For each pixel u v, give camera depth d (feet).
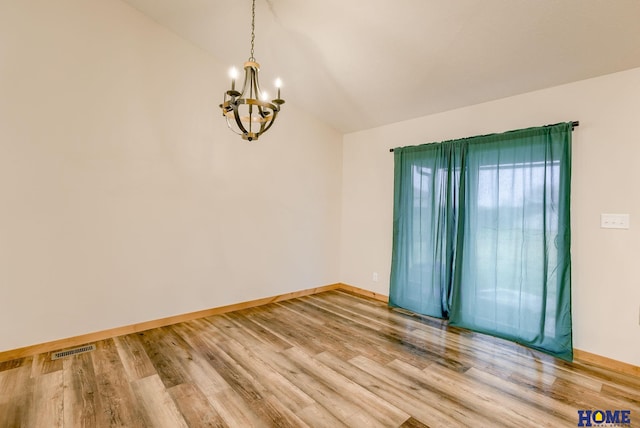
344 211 16.10
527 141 9.49
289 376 7.75
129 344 9.32
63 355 8.59
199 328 10.64
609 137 8.34
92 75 9.35
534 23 7.35
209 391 7.07
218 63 11.82
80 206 9.20
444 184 11.62
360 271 15.25
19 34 8.30
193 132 11.30
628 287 8.10
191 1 9.30
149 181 10.40
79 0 9.11
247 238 12.78
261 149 13.07
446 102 11.32
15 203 8.29
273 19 9.45
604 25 7.00
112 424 6.02
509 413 6.52
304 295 14.80
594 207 8.57
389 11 8.04
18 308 8.38
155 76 10.46
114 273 9.80
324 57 10.54
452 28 8.07
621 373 8.09
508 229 9.89
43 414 6.25
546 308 9.13
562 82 9.04
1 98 8.08
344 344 9.61
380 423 6.17
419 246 12.39
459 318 11.00
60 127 8.87
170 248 10.87
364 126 14.75
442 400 6.91
